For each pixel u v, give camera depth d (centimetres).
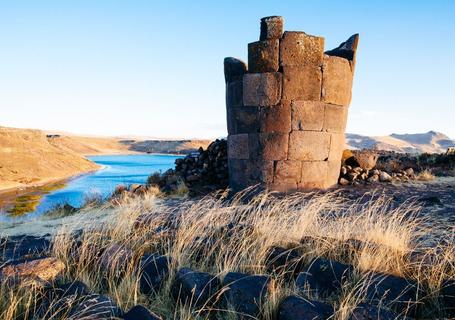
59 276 405
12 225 871
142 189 1185
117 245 482
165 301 371
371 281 356
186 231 523
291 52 927
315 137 962
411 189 1004
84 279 414
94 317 294
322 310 309
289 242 489
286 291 361
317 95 951
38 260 411
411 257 414
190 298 364
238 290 347
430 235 556
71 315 300
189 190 1144
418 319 322
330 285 372
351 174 1099
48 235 679
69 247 490
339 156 1054
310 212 586
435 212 730
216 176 1227
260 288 344
